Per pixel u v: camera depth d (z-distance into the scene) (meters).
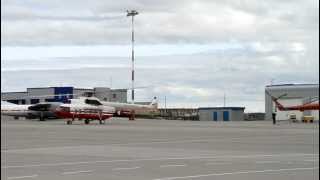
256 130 56.09
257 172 17.23
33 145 30.53
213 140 36.88
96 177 15.95
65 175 16.39
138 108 109.56
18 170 17.66
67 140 35.53
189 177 15.96
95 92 124.06
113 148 28.44
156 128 59.56
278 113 122.81
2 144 31.28
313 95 120.69
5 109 92.19
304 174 16.75
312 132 51.16
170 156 23.33
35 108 90.06
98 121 83.38
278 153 25.31
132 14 109.25
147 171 17.47
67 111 70.94
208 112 132.00
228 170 17.78
